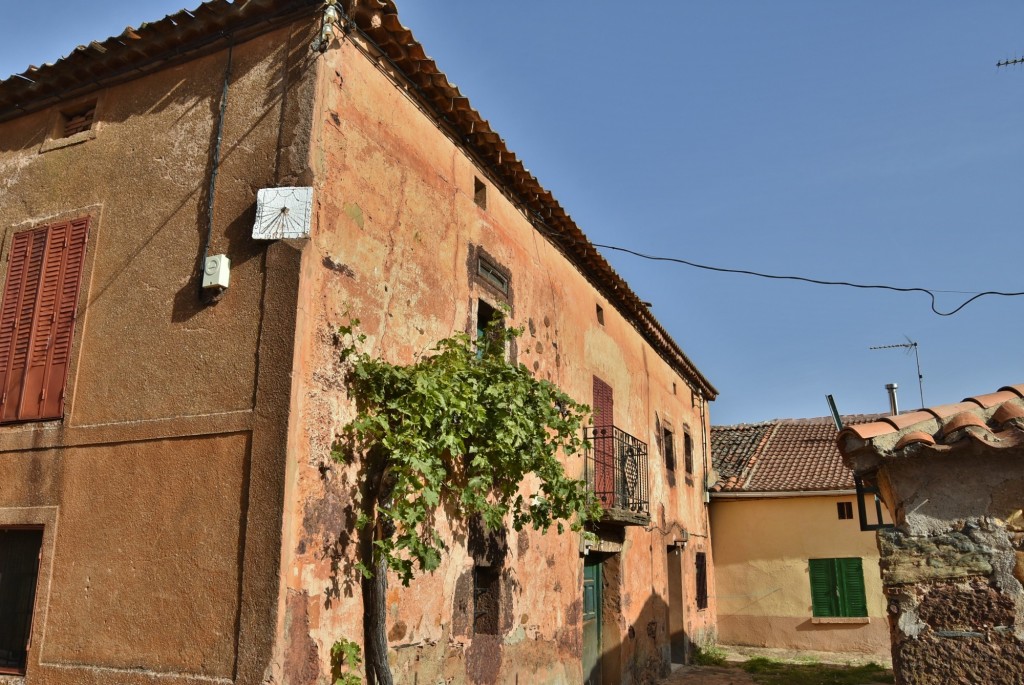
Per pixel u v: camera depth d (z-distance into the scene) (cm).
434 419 645
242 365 582
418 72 736
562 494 782
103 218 685
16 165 759
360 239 654
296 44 644
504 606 823
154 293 638
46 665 582
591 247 1114
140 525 584
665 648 1402
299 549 549
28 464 646
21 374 674
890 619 485
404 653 654
